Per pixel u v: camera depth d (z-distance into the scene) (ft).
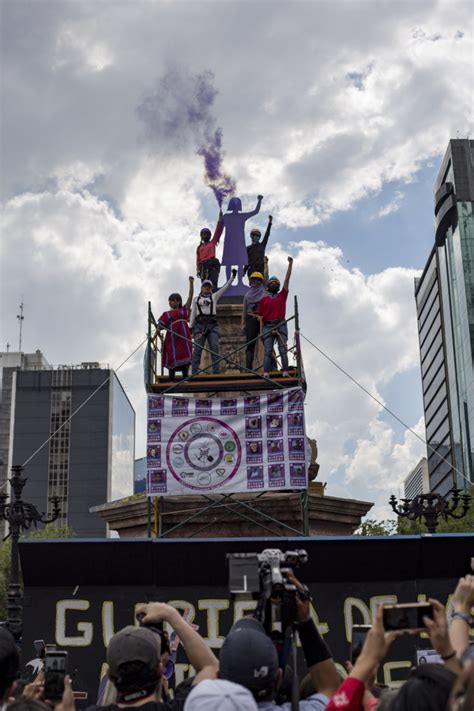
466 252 458.91
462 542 29.12
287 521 52.54
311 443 58.29
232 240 71.20
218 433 47.29
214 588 29.19
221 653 12.89
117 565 29.09
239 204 72.02
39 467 560.61
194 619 28.94
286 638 13.87
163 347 53.83
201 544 29.01
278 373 52.60
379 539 29.14
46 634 28.78
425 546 29.12
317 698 13.67
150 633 13.73
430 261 533.14
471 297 452.76
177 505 53.16
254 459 46.85
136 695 13.24
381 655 11.33
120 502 54.95
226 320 68.59
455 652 11.16
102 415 568.82
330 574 29.22
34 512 52.80
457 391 468.34
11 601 50.26
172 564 29.04
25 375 577.02
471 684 7.35
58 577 29.09
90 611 28.96
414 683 9.59
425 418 557.74
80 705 28.09
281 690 16.12
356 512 55.06
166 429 47.57
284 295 55.21
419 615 11.44
